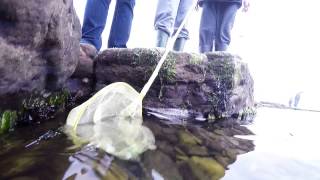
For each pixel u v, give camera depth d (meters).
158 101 1.55
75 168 0.63
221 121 1.51
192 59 1.57
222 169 0.78
